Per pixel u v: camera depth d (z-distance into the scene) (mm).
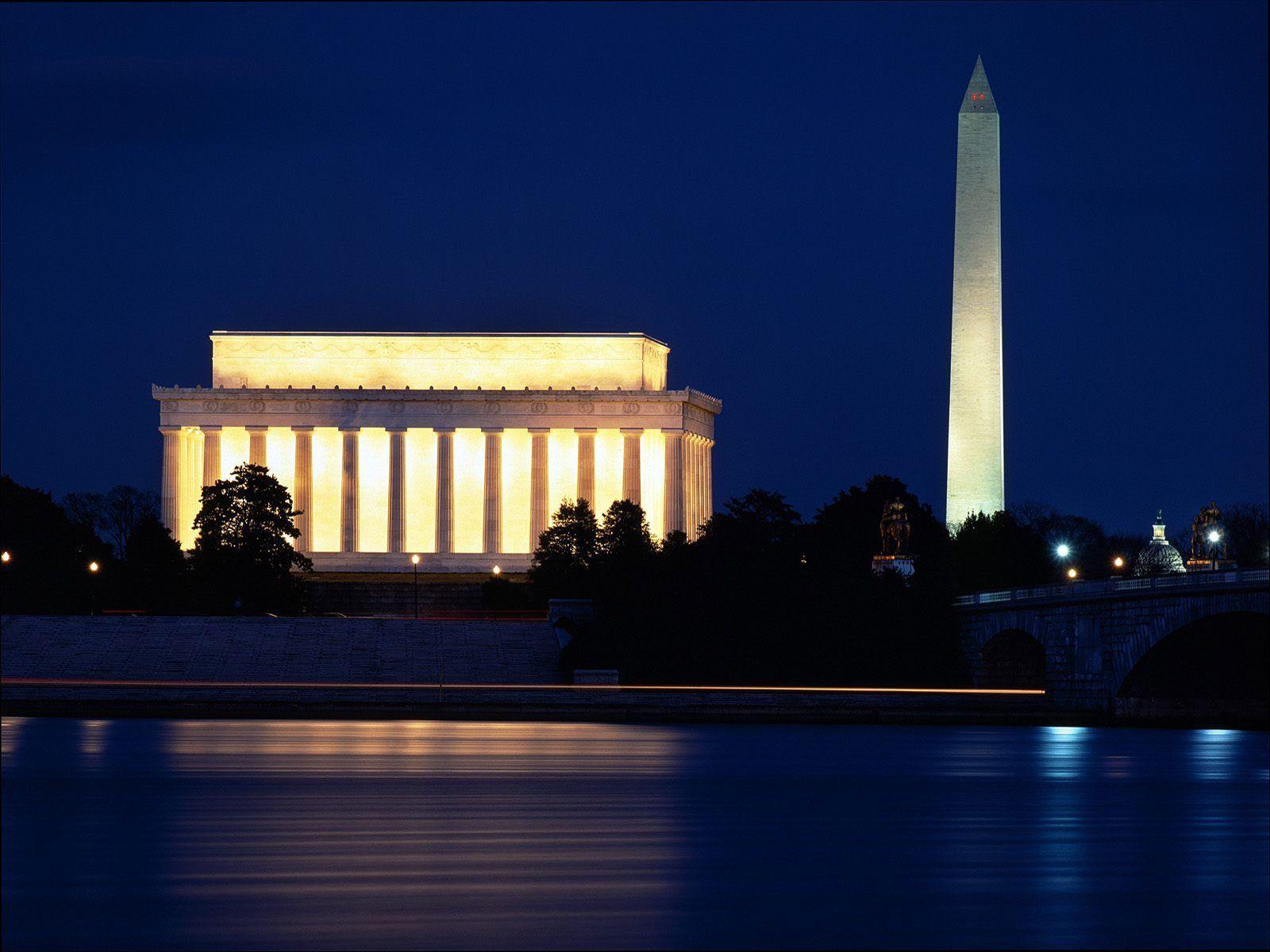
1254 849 119312
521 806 133375
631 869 111625
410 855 115125
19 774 146125
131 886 106062
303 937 95562
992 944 95688
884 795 140000
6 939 95375
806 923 99125
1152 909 102562
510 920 98875
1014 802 136875
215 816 127938
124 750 162000
